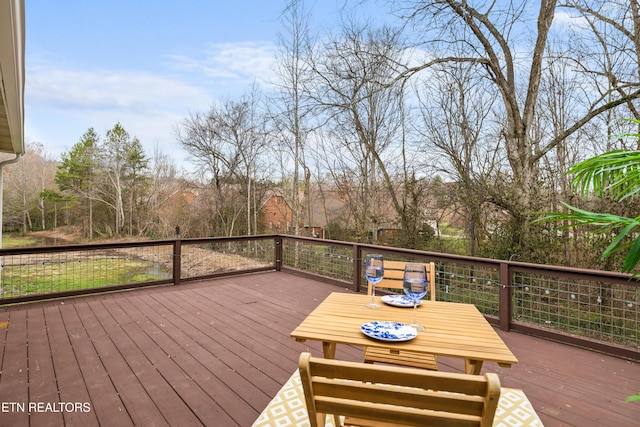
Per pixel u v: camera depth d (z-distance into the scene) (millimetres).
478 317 1945
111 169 21812
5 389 2484
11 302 4555
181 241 5879
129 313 4281
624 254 5711
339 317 1907
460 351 1478
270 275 6664
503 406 2293
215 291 5418
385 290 5234
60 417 2152
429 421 1006
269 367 2871
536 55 6883
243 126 17031
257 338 3510
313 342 3414
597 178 1442
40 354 3078
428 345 1540
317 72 10336
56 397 2385
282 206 17188
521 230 6883
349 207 12570
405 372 979
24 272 5340
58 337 3482
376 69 8141
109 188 22094
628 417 2203
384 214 11469
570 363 3012
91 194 21984
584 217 1099
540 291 4703
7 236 21781
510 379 2713
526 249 6809
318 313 1971
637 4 6105
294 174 13867
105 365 2879
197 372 2775
